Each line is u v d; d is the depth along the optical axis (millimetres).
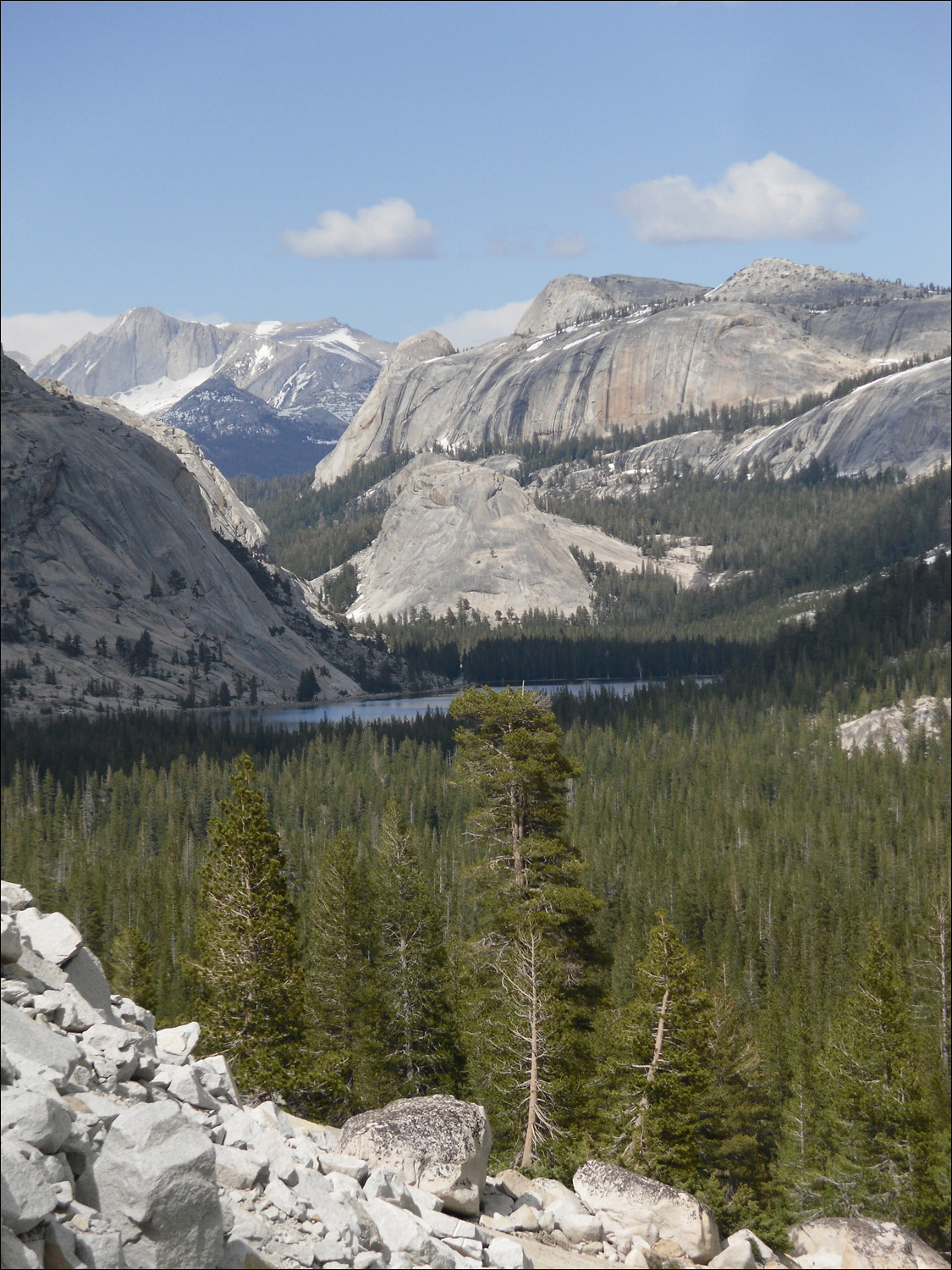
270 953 36656
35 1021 11758
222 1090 13836
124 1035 12367
